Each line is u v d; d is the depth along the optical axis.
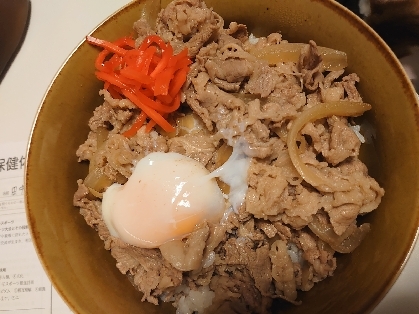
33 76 0.20
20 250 0.17
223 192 0.14
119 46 0.15
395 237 0.12
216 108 0.14
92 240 0.15
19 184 0.18
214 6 0.16
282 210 0.14
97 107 0.16
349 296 0.12
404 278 0.14
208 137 0.15
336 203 0.13
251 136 0.14
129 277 0.15
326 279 0.14
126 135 0.15
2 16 0.18
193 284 0.15
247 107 0.14
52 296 0.16
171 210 0.14
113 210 0.14
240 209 0.14
